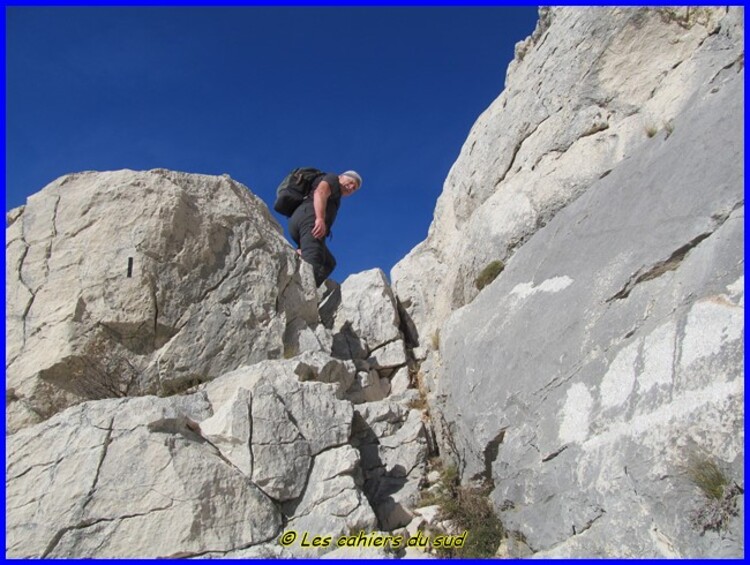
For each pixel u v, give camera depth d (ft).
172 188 27.96
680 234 18.49
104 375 25.02
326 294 36.24
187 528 18.42
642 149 23.72
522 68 35.63
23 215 27.68
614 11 28.09
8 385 24.06
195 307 27.09
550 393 19.29
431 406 27.20
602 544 15.43
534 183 28.58
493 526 19.84
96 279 25.93
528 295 23.31
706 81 23.35
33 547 18.01
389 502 21.84
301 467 20.86
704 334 15.61
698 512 13.91
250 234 29.71
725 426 14.01
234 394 21.74
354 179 40.42
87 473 19.20
